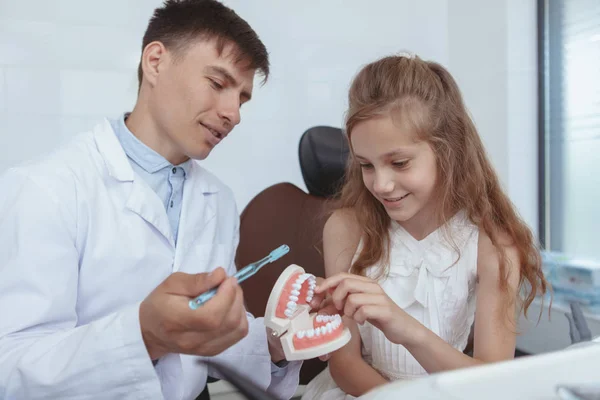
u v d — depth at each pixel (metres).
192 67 0.75
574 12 1.49
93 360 0.56
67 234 0.71
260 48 0.80
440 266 0.87
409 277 0.89
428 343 0.70
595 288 1.35
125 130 0.85
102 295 0.76
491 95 1.63
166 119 0.79
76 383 0.56
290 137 1.51
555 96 1.58
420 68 0.84
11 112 1.27
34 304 0.64
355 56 1.57
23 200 0.69
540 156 1.61
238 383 0.42
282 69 1.48
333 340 0.66
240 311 0.55
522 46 1.57
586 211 1.48
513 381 0.33
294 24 1.49
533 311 1.42
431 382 0.32
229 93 0.78
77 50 1.31
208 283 0.52
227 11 0.79
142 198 0.80
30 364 0.57
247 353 0.80
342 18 1.54
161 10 0.84
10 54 1.26
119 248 0.77
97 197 0.77
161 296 0.53
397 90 0.78
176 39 0.76
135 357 0.56
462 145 0.88
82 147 0.82
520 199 1.60
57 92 1.30
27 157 1.29
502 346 0.81
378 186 0.77
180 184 0.92
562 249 1.57
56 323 0.67
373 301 0.69
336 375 0.83
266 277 1.11
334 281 0.72
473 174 0.89
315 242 1.16
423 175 0.79
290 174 1.51
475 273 0.88
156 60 0.79
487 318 0.83
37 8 1.27
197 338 0.55
